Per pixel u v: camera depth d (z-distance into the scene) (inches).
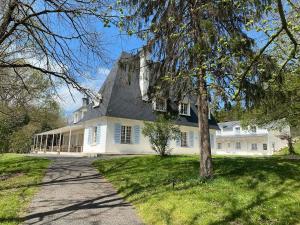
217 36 319.3
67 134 1505.9
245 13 303.3
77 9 377.1
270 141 1770.4
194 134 1165.1
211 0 327.3
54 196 360.8
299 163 521.3
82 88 432.5
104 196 366.3
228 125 2091.5
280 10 185.6
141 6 398.6
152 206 309.9
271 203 304.2
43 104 883.4
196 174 444.1
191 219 267.0
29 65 413.7
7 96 566.3
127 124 1002.1
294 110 634.8
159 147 704.4
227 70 327.3
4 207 306.2
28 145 1469.0
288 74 446.3
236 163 527.5
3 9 399.5
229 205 298.7
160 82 434.3
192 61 374.3
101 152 970.7
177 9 393.7
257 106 399.2
